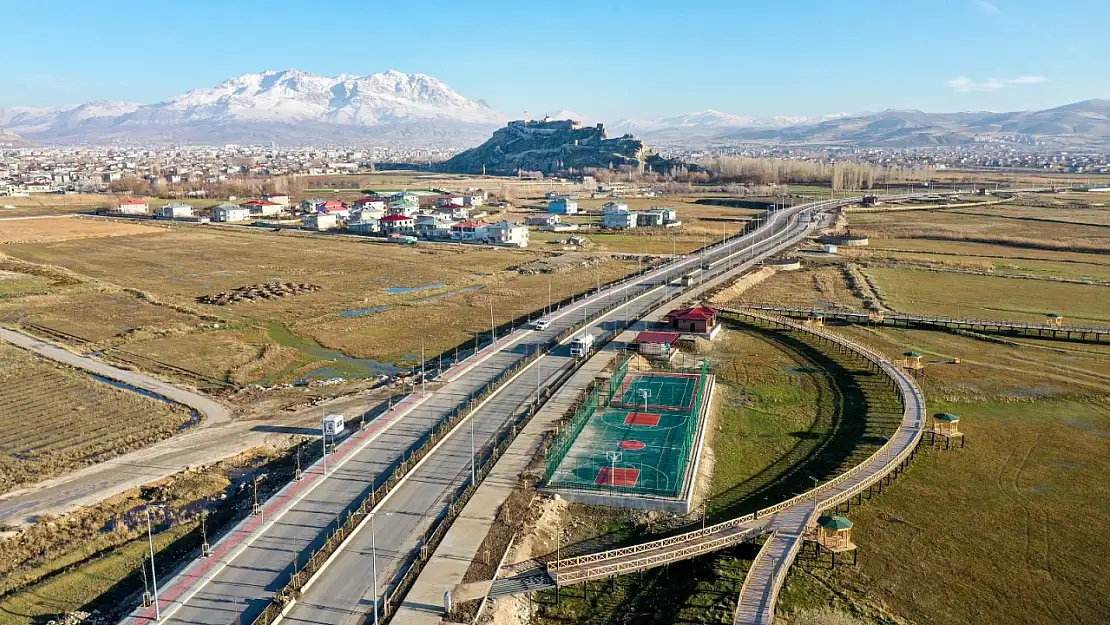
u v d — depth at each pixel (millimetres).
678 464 60781
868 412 73875
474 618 40906
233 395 78875
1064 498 56531
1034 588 45500
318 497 54781
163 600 42406
